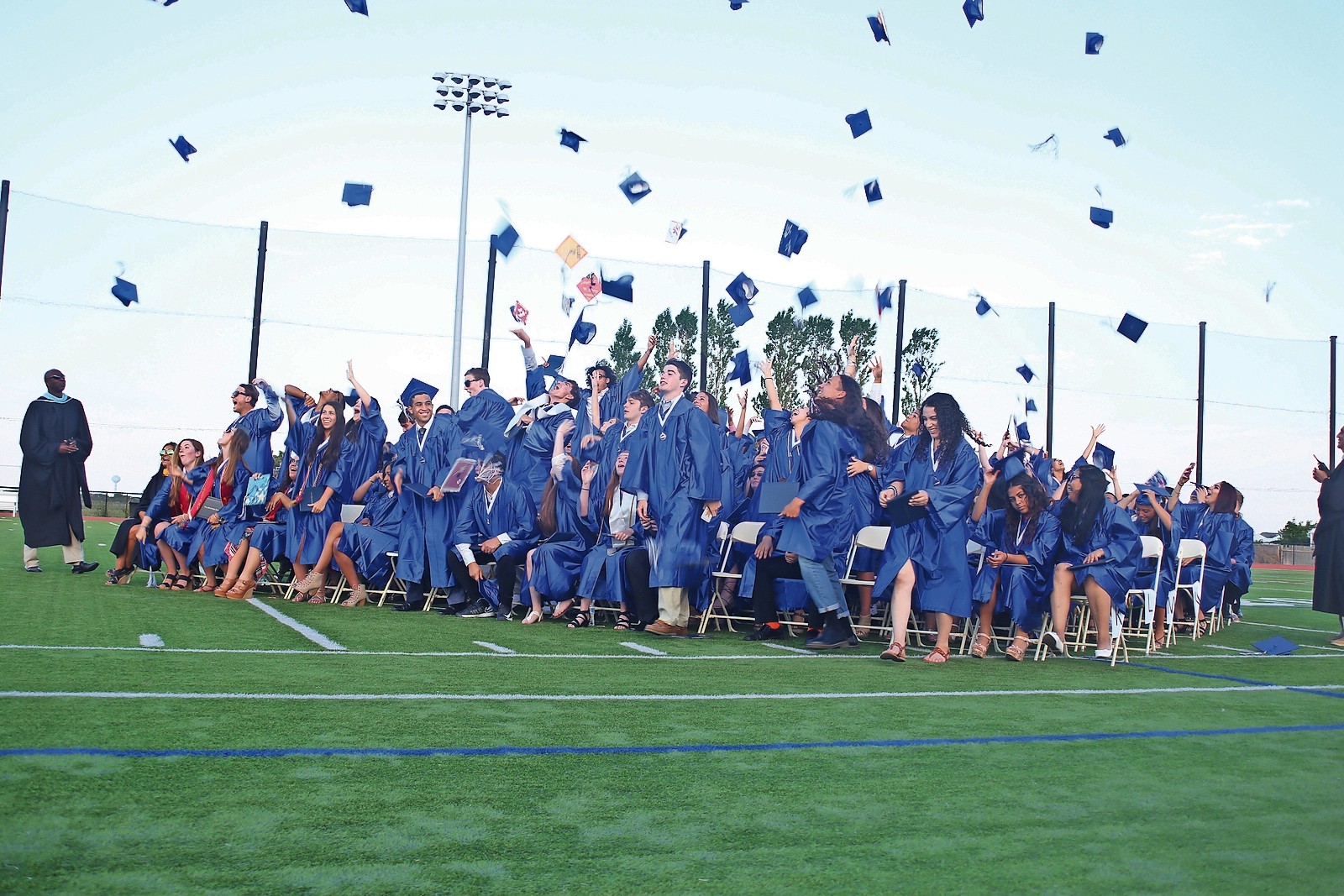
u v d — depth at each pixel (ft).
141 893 7.48
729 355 42.14
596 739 12.96
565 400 29.76
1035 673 21.11
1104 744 13.97
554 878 8.18
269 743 11.89
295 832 8.95
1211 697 18.56
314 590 29.84
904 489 22.33
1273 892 8.49
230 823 9.10
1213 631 34.04
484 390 30.60
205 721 12.75
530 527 28.14
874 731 14.19
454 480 27.89
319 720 13.15
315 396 37.68
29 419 34.06
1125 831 10.01
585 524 27.50
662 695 16.25
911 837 9.58
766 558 25.46
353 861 8.35
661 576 24.99
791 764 12.13
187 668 16.58
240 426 30.99
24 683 14.56
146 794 9.75
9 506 82.07
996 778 11.85
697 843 9.18
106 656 17.33
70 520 34.50
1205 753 13.62
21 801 9.34
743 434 32.94
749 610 28.84
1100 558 23.86
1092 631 27.17
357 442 30.63
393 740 12.36
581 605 26.73
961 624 27.91
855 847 9.23
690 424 25.02
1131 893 8.36
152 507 31.65
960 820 10.19
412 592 29.01
